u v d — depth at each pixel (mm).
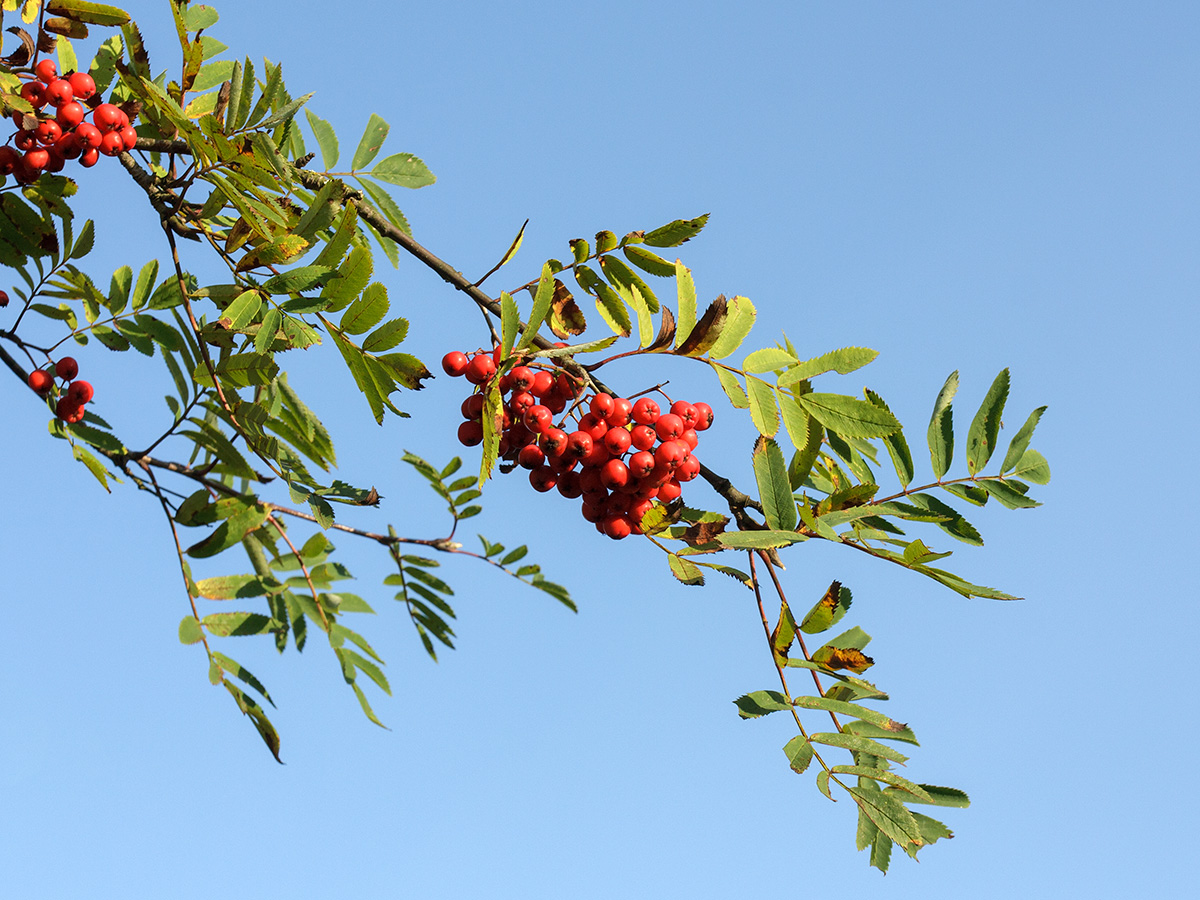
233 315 3207
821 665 3234
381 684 4727
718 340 3205
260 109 3092
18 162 3430
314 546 4754
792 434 3164
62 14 3352
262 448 3711
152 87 3043
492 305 3586
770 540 3023
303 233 3238
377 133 4172
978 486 3414
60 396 3738
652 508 3195
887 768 3121
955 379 3570
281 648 4477
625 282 3578
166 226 3426
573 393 3275
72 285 3809
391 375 3275
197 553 4121
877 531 3328
